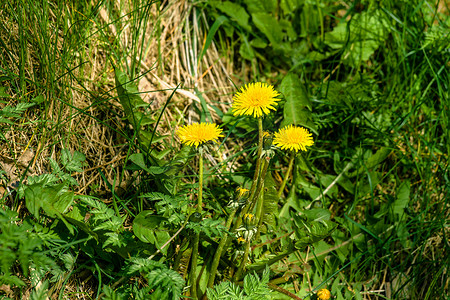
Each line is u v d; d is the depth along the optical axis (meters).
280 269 1.98
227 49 2.95
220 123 2.69
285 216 2.31
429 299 2.31
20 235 1.44
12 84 1.97
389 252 2.35
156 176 1.91
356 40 2.87
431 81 2.65
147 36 2.58
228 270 1.98
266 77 2.98
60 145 2.04
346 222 2.39
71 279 1.84
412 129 2.69
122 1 2.35
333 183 2.51
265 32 2.85
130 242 1.74
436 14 2.94
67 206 1.66
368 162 2.56
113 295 1.60
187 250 1.85
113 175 2.16
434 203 2.45
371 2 2.92
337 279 2.16
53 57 2.03
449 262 2.28
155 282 1.53
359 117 2.62
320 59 2.91
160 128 2.44
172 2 2.73
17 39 2.02
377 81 2.89
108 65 2.35
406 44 2.90
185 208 1.97
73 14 2.17
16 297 1.70
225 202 2.27
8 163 1.88
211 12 2.81
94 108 2.20
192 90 2.70
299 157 2.29
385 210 2.43
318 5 2.80
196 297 1.86
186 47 2.75
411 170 2.70
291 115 2.36
